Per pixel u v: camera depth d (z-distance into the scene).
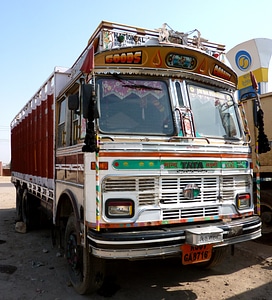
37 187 7.27
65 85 5.43
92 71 3.80
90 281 4.08
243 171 4.58
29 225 8.34
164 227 3.86
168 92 4.35
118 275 5.04
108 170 3.64
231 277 4.95
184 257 3.73
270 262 5.52
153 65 4.28
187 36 5.02
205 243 3.67
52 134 5.89
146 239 3.52
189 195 4.00
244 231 4.19
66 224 5.07
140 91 4.23
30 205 8.31
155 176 3.81
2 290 4.54
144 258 3.63
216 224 4.08
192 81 4.58
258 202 4.84
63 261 5.81
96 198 3.61
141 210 3.72
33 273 5.21
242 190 4.59
